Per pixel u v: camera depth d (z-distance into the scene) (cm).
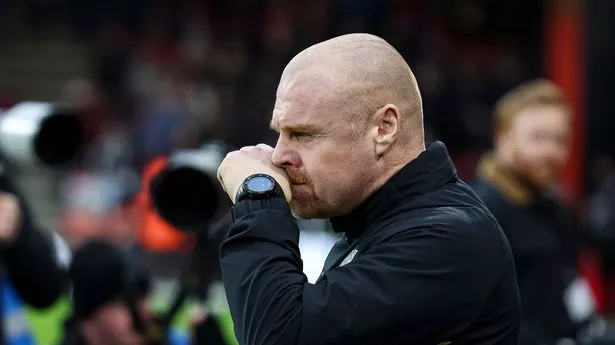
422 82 4475
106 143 4359
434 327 801
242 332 809
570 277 1523
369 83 824
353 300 789
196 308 1202
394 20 4862
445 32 5347
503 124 1526
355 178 832
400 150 844
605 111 3725
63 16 5553
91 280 1272
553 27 3800
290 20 4897
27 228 1245
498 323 827
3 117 1141
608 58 3728
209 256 1127
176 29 5162
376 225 843
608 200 3256
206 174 1016
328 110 820
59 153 1143
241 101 4509
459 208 837
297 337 785
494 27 5359
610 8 3738
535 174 1491
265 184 833
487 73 4684
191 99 4394
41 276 1250
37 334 1666
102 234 3659
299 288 798
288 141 838
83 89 4759
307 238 2611
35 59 5475
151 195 1029
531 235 1474
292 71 838
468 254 810
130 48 5022
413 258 802
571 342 1495
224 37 5031
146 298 1273
